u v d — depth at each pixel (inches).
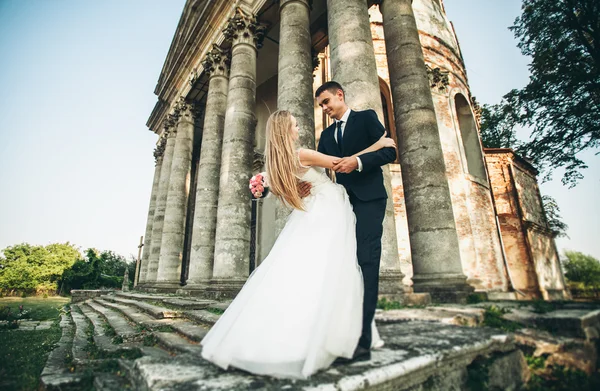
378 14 490.6
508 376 72.7
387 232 192.9
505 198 491.5
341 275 65.9
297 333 57.2
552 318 89.4
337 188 80.6
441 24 558.9
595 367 77.0
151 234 647.8
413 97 244.2
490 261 407.5
